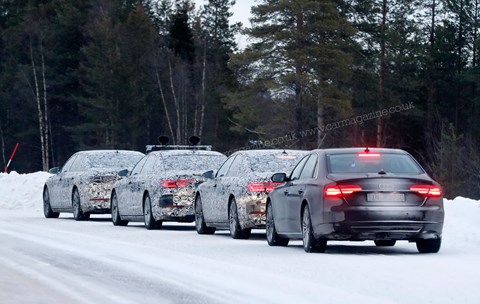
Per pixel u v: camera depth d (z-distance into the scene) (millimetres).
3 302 23188
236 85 182500
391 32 152250
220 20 189875
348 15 148875
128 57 182875
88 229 50062
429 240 35094
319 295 23781
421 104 162625
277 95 134875
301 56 129375
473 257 33406
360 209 33750
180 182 49438
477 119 156250
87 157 60250
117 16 198125
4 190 75250
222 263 31594
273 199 39125
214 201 45594
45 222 56906
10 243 40125
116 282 27000
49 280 27547
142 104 183750
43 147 182500
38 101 182500
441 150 133000
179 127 176500
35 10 198000
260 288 25188
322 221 34219
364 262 31516
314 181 35312
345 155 35875
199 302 22891
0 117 195625
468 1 166000
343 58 132250
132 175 53938
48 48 192000
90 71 178125
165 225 56344
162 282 26859
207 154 52250
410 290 24562
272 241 39281
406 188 34094
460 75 156875
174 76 185875
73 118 194625
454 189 129875
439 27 167875
